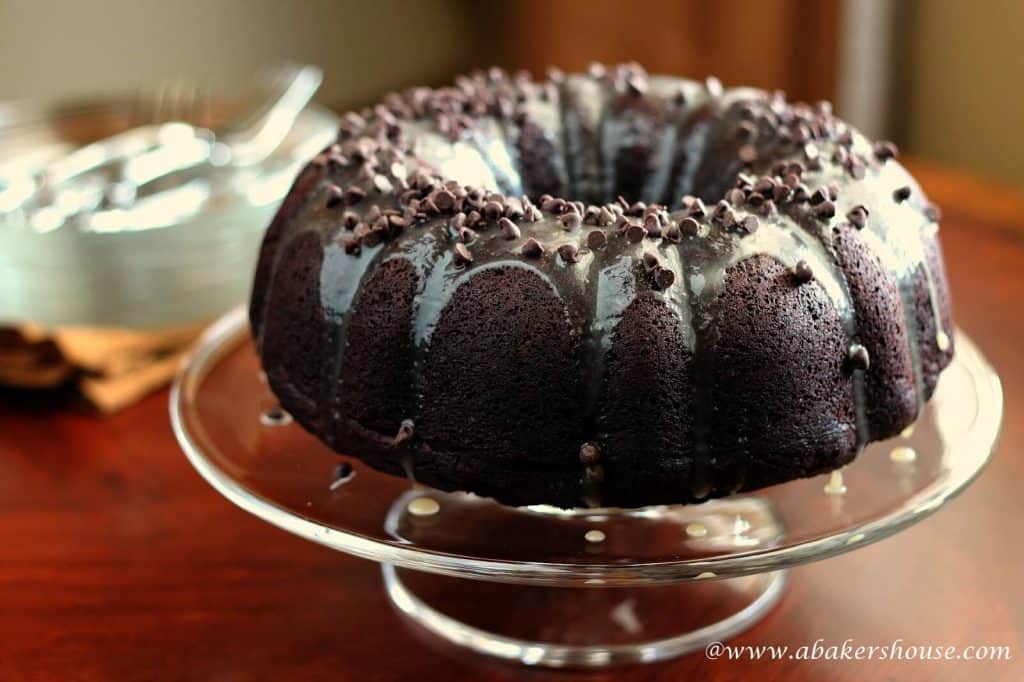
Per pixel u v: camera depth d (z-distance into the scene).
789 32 1.17
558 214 0.60
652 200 0.70
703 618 0.61
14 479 0.72
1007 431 0.73
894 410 0.61
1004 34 1.08
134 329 0.78
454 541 0.57
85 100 0.89
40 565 0.66
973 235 0.91
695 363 0.57
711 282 0.57
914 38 1.15
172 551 0.67
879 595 0.63
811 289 0.59
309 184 0.65
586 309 0.57
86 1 1.18
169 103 0.87
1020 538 0.66
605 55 1.34
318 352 0.62
